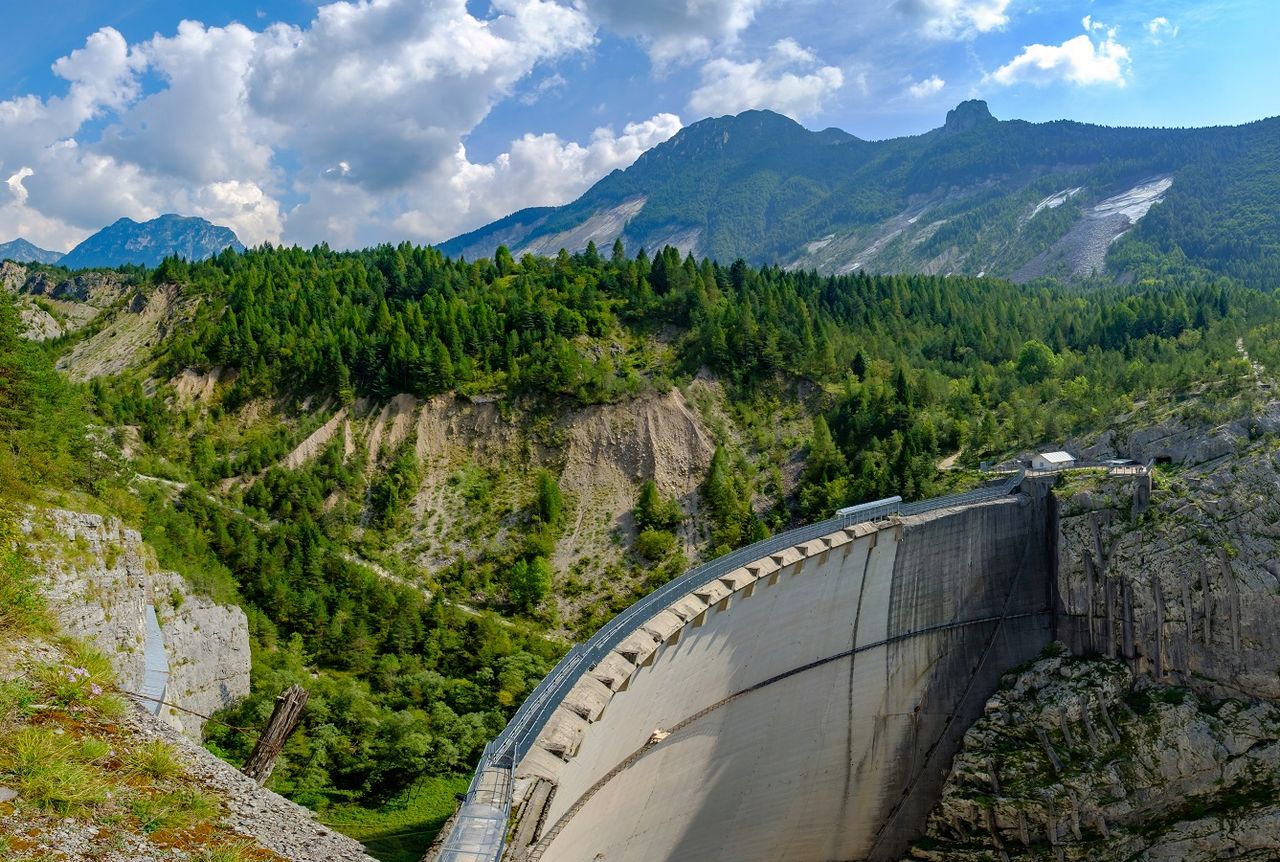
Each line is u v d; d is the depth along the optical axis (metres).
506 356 181.88
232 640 98.25
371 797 93.12
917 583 104.44
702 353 184.25
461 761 100.44
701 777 82.56
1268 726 98.44
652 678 72.50
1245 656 100.81
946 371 184.00
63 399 93.69
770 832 94.06
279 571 126.94
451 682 113.56
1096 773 97.88
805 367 181.12
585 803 62.91
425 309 196.50
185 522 125.56
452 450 168.25
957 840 101.38
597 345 190.88
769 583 86.75
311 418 168.88
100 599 61.06
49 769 28.59
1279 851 92.44
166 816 29.80
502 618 134.50
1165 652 103.81
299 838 33.06
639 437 167.62
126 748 33.62
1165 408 125.56
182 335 193.88
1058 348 189.25
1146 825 96.81
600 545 150.12
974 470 137.75
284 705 48.88
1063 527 111.19
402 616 123.75
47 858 24.89
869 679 101.94
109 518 72.81
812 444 161.88
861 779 103.56
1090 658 108.44
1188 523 105.50
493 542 150.12
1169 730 99.44
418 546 148.88
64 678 36.06
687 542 150.25
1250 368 123.81
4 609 40.44
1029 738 103.44
